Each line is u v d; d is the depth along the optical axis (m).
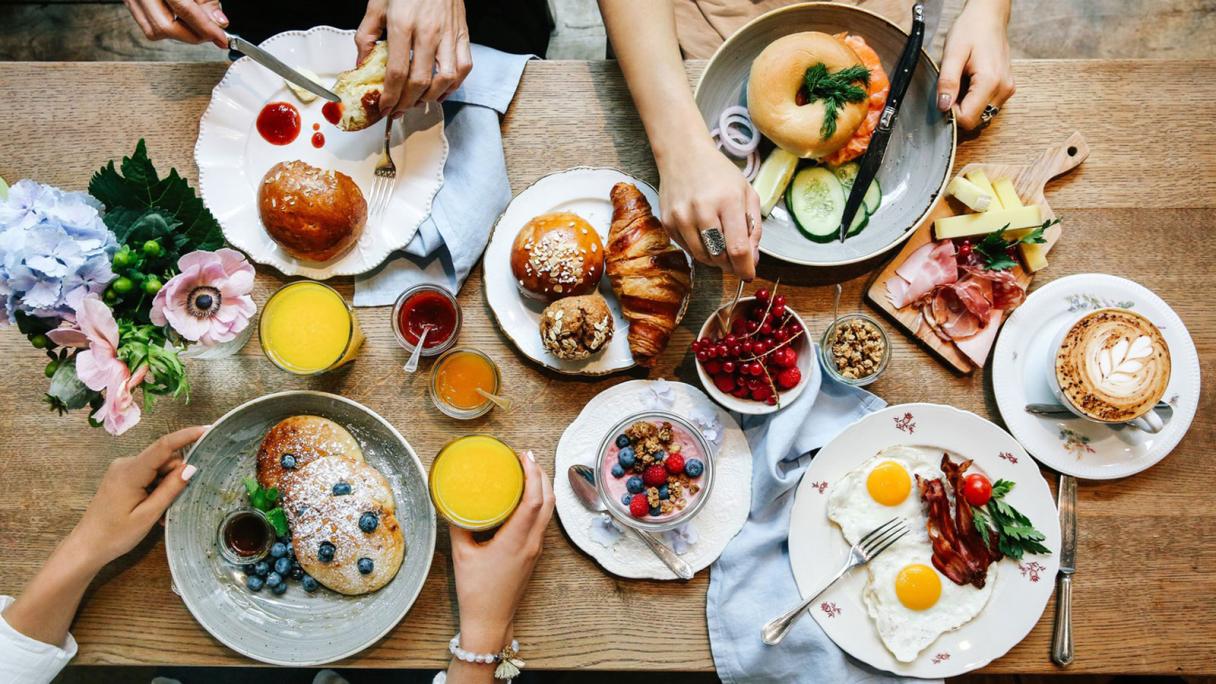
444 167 1.52
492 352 1.51
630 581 1.45
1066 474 1.48
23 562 1.46
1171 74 1.56
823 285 1.54
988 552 1.45
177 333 1.20
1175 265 1.55
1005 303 1.49
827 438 1.50
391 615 1.40
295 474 1.40
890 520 1.47
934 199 1.47
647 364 1.45
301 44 1.49
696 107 1.40
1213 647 1.46
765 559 1.47
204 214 1.24
